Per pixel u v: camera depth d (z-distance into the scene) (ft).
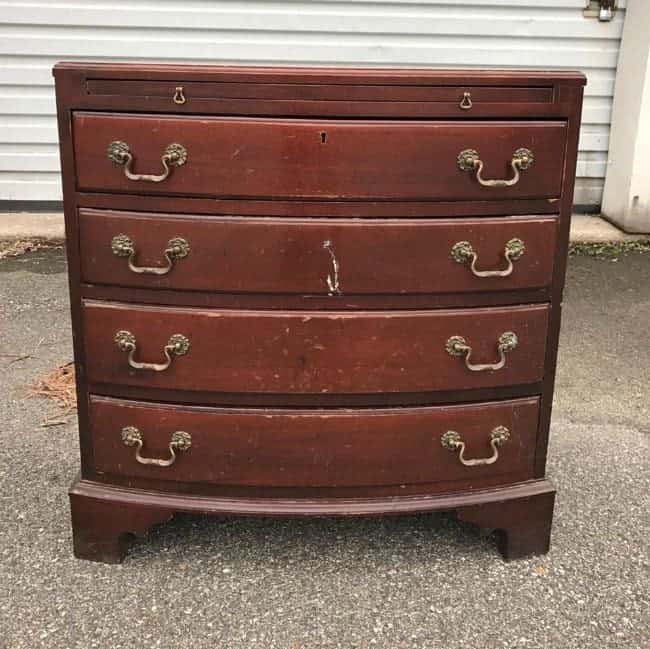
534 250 5.84
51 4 14.26
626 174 14.79
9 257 13.78
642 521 7.06
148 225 5.61
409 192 5.58
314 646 5.61
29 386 9.45
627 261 14.05
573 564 6.49
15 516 6.95
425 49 14.70
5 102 14.79
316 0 14.29
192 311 5.77
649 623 5.88
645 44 13.98
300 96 5.38
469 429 6.14
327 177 5.50
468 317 5.88
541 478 6.45
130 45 14.53
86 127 5.48
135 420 6.06
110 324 5.87
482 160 5.57
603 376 9.98
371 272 5.70
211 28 14.43
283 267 5.66
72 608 5.91
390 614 5.93
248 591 6.13
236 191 5.52
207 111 5.40
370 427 6.02
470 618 5.90
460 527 6.98
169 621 5.81
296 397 5.94
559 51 14.87
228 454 6.06
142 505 6.17
